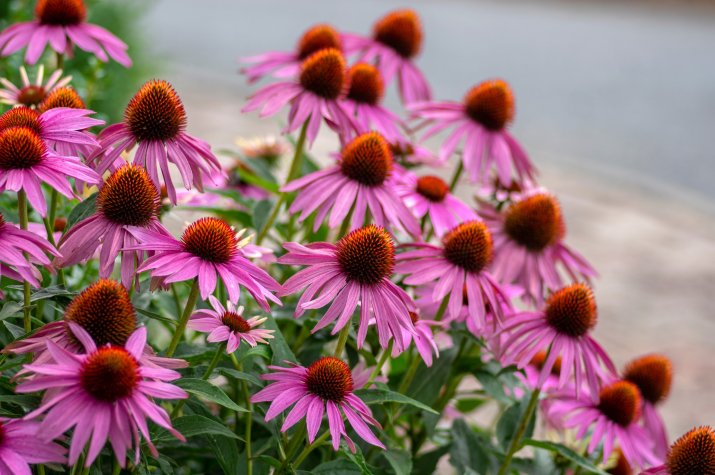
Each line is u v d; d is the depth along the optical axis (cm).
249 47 518
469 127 139
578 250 303
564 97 496
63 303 110
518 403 128
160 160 114
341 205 123
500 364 128
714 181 396
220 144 317
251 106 130
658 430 132
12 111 111
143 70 235
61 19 132
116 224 110
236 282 110
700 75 573
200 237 110
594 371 122
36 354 107
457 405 143
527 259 132
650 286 284
